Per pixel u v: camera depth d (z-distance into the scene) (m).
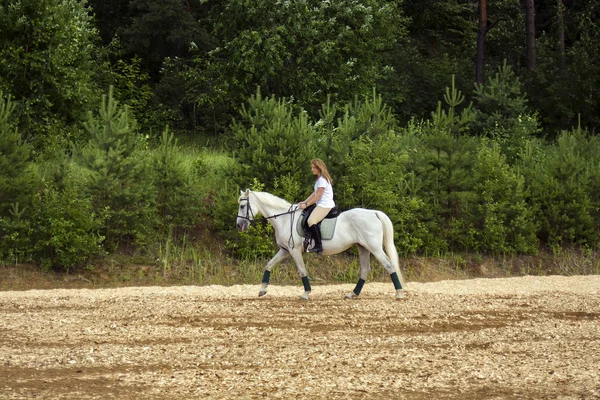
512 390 7.87
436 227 19.61
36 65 22.33
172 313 12.18
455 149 20.28
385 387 7.93
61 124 22.77
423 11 43.78
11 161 17.73
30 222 17.36
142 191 18.09
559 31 40.25
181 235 19.06
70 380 8.11
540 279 17.62
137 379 8.17
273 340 10.19
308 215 13.73
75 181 17.92
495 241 19.83
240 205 13.96
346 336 10.51
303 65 28.22
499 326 11.41
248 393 7.68
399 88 35.22
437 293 14.87
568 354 9.45
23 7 22.53
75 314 12.05
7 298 13.78
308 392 7.73
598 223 21.27
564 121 35.88
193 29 31.77
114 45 30.67
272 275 17.70
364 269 14.14
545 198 21.06
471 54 43.41
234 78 27.25
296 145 19.27
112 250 18.02
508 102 24.75
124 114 18.70
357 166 18.95
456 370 8.63
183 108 32.81
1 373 8.35
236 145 20.20
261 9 27.38
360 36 29.25
